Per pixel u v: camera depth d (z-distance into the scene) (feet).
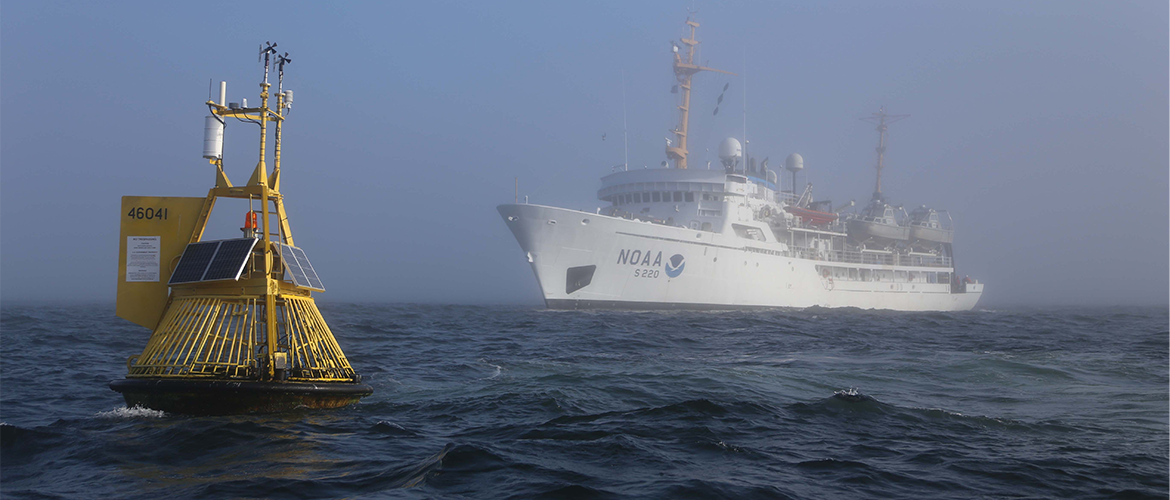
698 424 37.09
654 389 50.37
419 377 57.21
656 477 26.76
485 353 80.18
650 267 186.60
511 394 45.83
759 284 207.51
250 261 35.88
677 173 205.87
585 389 49.16
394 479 25.93
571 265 181.68
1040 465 29.58
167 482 25.21
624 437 33.40
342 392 38.04
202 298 35.47
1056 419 40.63
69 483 25.05
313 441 31.19
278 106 37.81
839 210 259.39
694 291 193.36
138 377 35.35
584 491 24.59
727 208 203.31
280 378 35.35
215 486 24.71
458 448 29.78
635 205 215.72
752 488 25.49
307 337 37.78
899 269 264.72
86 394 45.91
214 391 34.19
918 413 41.42
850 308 236.02
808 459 30.27
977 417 40.37
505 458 28.94
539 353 80.74
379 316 178.19
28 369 59.11
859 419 39.50
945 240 282.15
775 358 77.25
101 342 88.94
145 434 31.60
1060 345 100.22
